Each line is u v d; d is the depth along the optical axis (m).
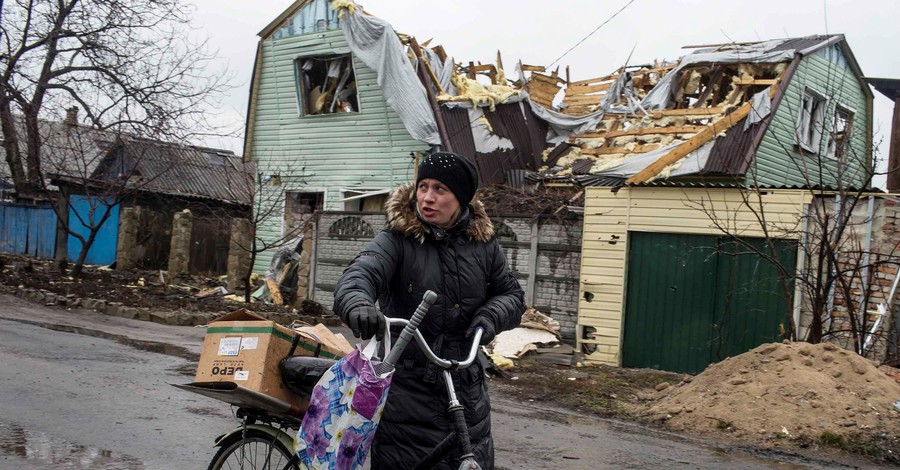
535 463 5.86
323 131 19.47
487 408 3.30
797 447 6.82
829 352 8.00
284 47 19.83
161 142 18.39
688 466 6.09
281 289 16.78
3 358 8.10
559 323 12.37
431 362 3.17
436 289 3.24
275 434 3.46
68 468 4.77
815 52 16.84
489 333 3.21
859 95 19.08
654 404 8.32
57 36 19.41
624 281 11.32
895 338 9.61
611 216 11.50
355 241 15.27
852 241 9.96
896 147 14.43
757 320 10.47
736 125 13.72
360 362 2.90
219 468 3.70
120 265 20.25
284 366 3.34
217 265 22.73
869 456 6.62
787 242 10.34
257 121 20.59
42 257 25.02
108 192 17.02
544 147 20.05
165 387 7.48
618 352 11.31
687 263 10.98
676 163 12.95
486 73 21.34
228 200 24.09
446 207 3.27
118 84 18.94
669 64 20.00
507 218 12.96
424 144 17.92
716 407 7.59
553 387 9.23
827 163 16.83
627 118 17.61
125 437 5.57
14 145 18.22
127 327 11.71
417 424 3.15
